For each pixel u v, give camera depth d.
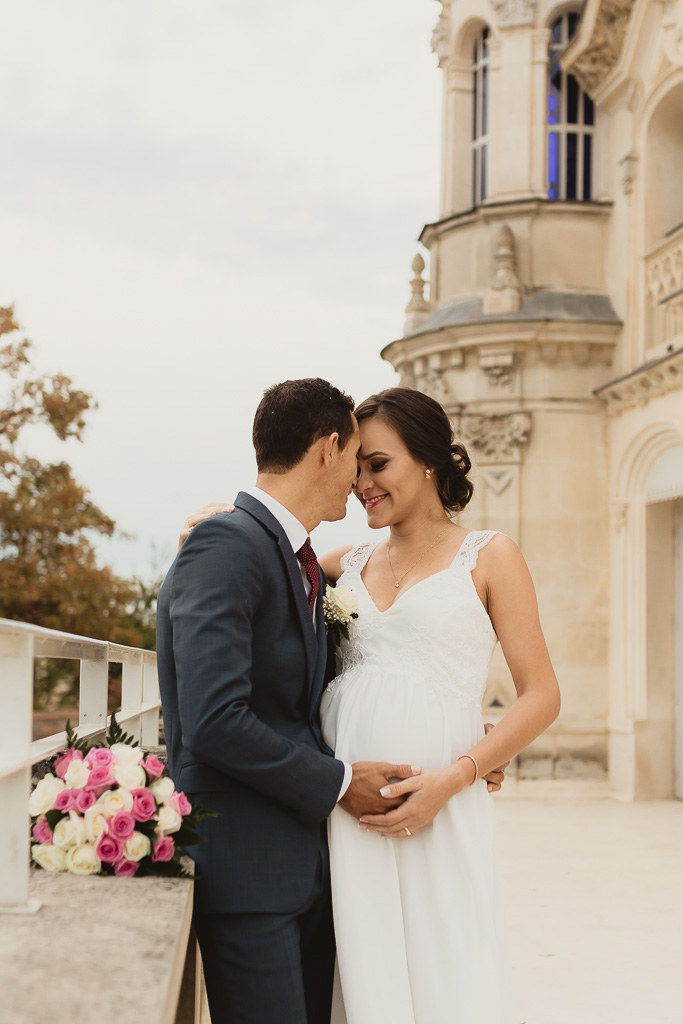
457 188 13.88
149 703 4.58
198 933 2.24
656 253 11.54
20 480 14.92
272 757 2.09
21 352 14.84
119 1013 1.20
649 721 11.53
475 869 2.48
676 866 7.68
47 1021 1.16
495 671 11.91
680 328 11.20
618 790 11.59
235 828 2.19
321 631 2.45
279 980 2.15
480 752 2.50
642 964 5.23
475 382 12.53
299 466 2.37
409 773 2.40
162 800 1.99
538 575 12.16
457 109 13.98
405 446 2.78
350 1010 2.34
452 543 2.82
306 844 2.26
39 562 14.89
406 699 2.58
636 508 11.82
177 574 2.19
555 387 12.31
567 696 11.99
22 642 1.79
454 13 13.97
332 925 2.49
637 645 11.66
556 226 12.70
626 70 12.12
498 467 12.36
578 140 13.20
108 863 1.95
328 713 2.68
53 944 1.45
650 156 11.88
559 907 6.43
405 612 2.68
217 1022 2.21
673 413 10.66
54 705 17.72
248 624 2.15
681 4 10.99
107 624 14.90
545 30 13.05
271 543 2.28
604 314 12.37
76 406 14.90
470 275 13.12
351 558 3.07
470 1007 2.37
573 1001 4.64
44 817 1.99
